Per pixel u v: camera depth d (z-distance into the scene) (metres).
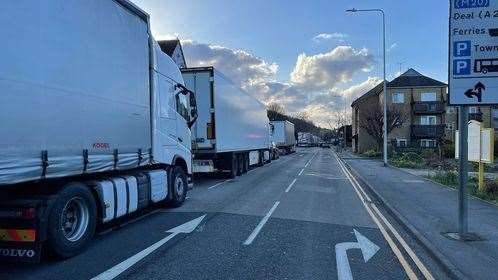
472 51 8.33
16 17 6.12
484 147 14.81
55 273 6.57
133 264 7.04
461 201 8.62
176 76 12.81
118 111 8.93
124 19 9.24
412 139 61.94
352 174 25.44
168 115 11.95
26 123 6.29
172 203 12.39
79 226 7.65
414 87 62.28
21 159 6.20
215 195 15.33
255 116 28.83
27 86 6.32
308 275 6.63
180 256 7.52
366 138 66.00
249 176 23.50
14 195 6.93
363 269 6.96
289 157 50.69
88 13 7.86
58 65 7.01
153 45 10.87
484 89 8.32
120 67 9.03
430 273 6.79
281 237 9.02
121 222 10.35
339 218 11.30
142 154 10.06
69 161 7.27
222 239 8.76
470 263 6.99
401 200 13.87
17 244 6.66
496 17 8.28
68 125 7.25
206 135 19.38
